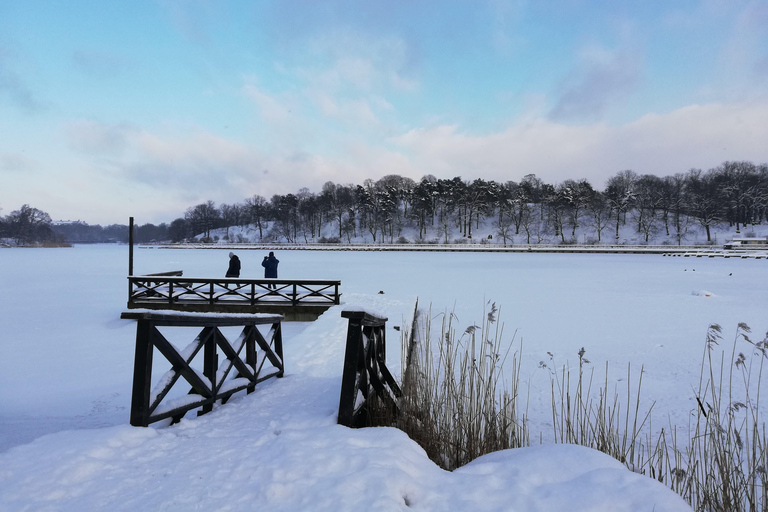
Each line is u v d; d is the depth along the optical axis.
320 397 4.28
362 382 3.54
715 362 7.93
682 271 28.19
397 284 20.05
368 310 3.51
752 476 3.05
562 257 49.19
